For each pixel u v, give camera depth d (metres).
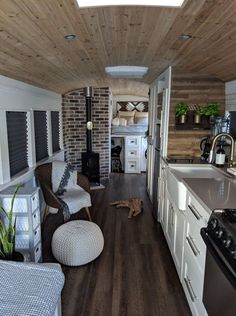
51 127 4.49
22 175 3.04
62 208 3.20
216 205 1.63
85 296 2.20
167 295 2.22
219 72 2.94
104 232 3.39
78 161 5.88
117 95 7.88
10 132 2.90
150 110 4.96
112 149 7.09
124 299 2.17
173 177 2.64
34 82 3.39
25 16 1.51
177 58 2.74
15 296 1.30
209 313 1.52
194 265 1.89
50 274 1.50
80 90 5.59
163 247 3.01
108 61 3.06
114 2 1.41
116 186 5.61
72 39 2.05
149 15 1.61
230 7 1.42
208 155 3.04
